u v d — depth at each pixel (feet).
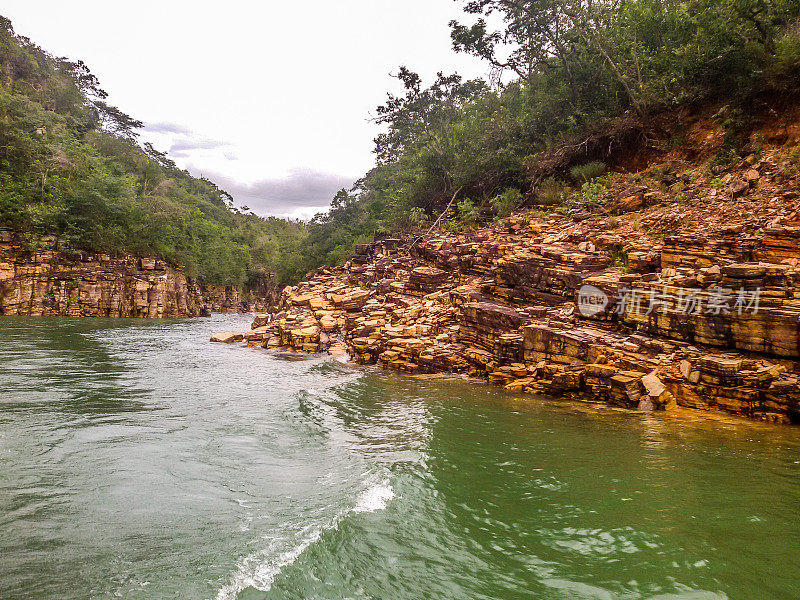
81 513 18.22
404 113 163.02
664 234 54.49
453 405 36.42
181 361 58.49
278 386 43.93
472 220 100.68
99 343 73.41
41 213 129.70
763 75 65.16
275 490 20.81
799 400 29.86
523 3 110.01
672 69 79.66
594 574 14.24
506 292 54.70
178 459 24.52
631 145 85.97
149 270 156.97
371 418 32.89
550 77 105.50
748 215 50.55
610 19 90.89
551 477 22.03
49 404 34.27
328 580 14.03
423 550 15.80
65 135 174.29
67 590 13.32
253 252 331.77
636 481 21.36
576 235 61.98
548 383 40.01
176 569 14.53
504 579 14.07
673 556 15.10
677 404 34.63
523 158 103.30
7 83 183.62
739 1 67.92
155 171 256.32
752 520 17.47
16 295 118.62
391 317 67.21
